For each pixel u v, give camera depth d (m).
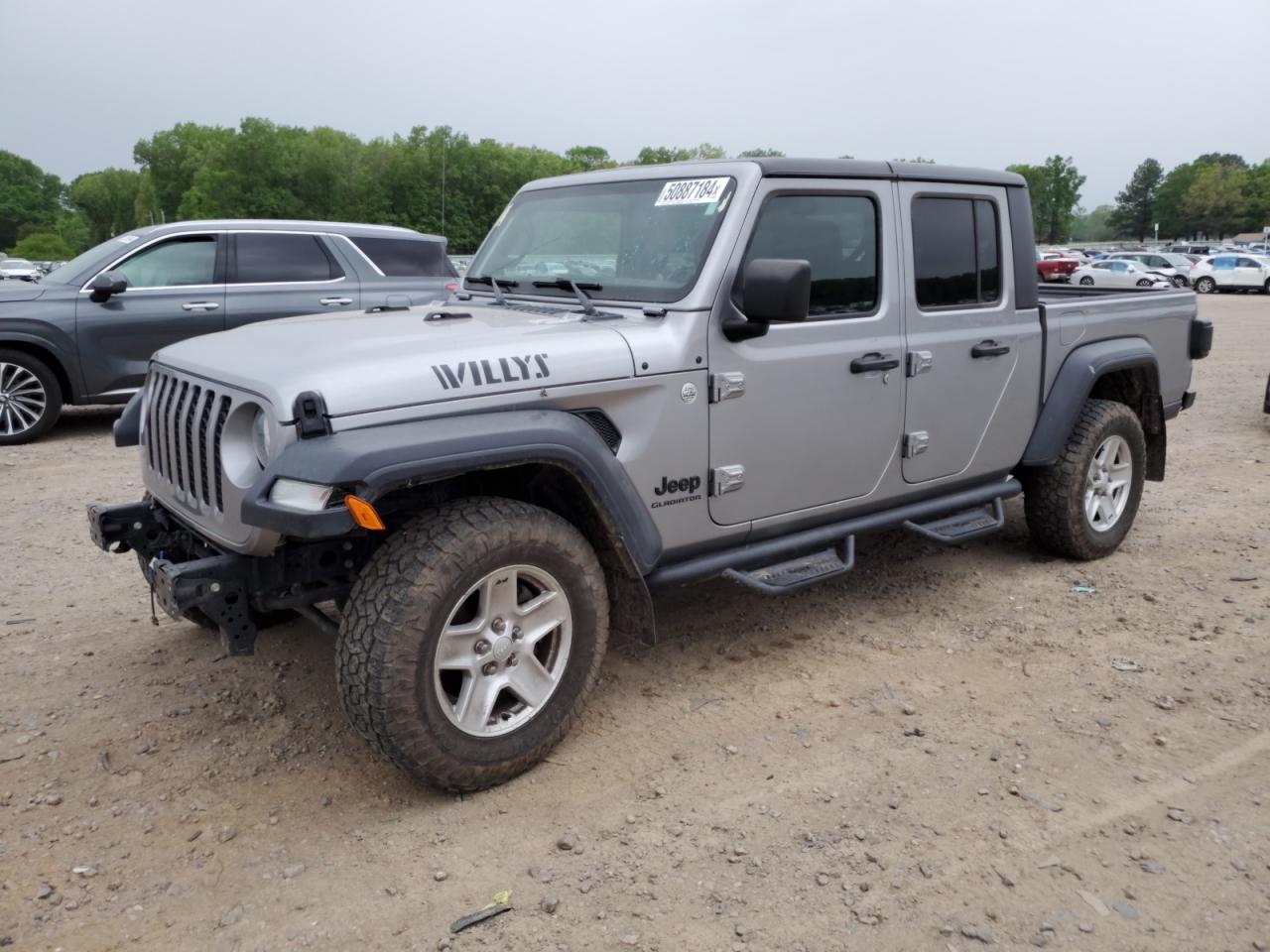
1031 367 4.95
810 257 3.99
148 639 4.51
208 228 9.41
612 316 3.72
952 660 4.30
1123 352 5.32
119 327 9.04
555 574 3.30
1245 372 13.93
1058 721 3.76
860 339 4.16
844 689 4.03
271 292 9.55
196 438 3.29
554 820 3.14
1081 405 5.15
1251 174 127.50
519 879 2.87
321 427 2.88
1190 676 4.13
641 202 4.03
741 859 2.95
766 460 3.92
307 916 2.72
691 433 3.67
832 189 4.03
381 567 3.02
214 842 3.04
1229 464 8.02
